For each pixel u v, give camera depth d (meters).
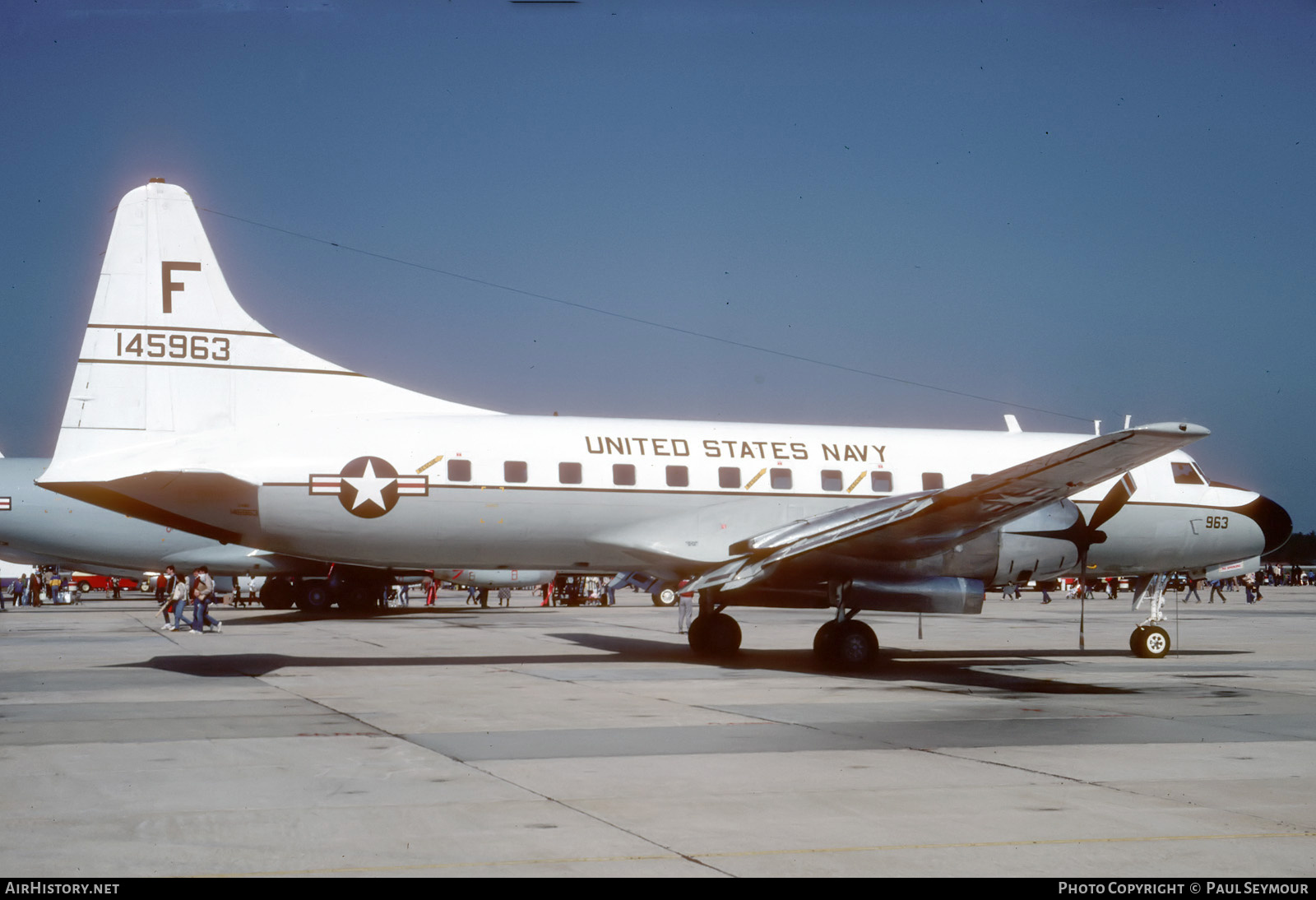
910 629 30.02
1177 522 21.47
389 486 18.39
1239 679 16.81
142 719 12.18
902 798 8.34
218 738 10.91
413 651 21.48
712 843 7.07
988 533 17.88
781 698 14.21
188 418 18.36
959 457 21.20
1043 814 7.85
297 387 18.95
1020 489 16.05
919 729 11.64
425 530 18.67
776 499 19.97
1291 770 9.47
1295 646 23.98
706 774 9.19
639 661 19.22
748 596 19.09
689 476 19.66
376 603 37.06
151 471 17.56
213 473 17.75
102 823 7.46
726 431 20.44
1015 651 22.44
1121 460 15.40
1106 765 9.66
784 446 20.44
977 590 17.88
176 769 9.34
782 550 17.05
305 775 9.10
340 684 15.59
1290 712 13.00
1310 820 7.70
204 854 6.74
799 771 9.34
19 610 40.47
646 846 7.00
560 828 7.40
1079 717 12.54
